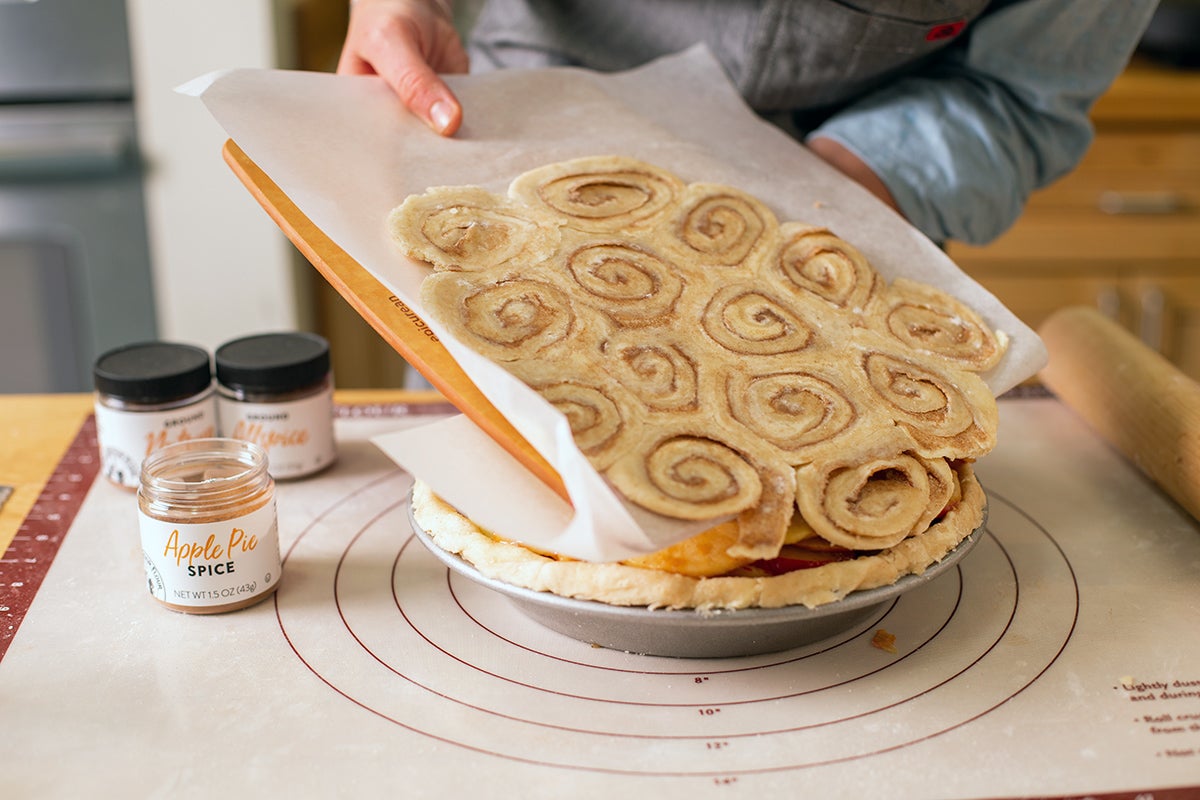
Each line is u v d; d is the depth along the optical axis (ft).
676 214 1.94
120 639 1.69
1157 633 1.73
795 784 1.40
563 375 1.63
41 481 2.22
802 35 2.39
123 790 1.37
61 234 4.14
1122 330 2.54
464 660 1.66
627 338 1.71
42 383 4.34
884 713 1.54
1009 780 1.40
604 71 2.68
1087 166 4.87
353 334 4.95
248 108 1.84
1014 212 2.52
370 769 1.42
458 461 1.64
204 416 2.19
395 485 2.23
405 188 1.87
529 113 2.13
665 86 2.36
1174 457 2.05
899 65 2.48
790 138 2.30
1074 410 2.54
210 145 4.12
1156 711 1.54
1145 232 4.96
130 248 4.21
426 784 1.39
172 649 1.67
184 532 1.72
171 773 1.40
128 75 4.02
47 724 1.49
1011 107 2.47
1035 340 1.91
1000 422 2.55
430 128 2.01
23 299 4.21
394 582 1.88
